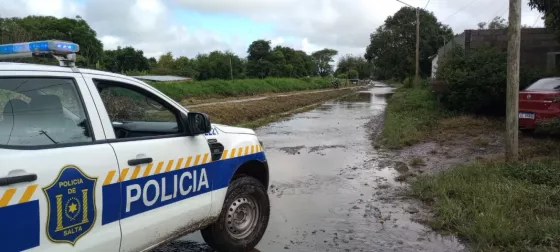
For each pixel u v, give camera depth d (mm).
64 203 2578
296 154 10305
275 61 73438
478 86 13148
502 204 5262
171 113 3732
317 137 13375
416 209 5777
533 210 5109
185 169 3545
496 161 7602
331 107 27203
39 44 2900
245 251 4395
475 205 5328
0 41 8180
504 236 4391
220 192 3984
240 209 4344
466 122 12688
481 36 18625
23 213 2361
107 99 3240
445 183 6430
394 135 11867
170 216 3385
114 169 2902
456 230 4898
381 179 7586
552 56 17453
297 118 20188
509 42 7277
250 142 4535
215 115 18766
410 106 18094
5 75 2521
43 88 2725
